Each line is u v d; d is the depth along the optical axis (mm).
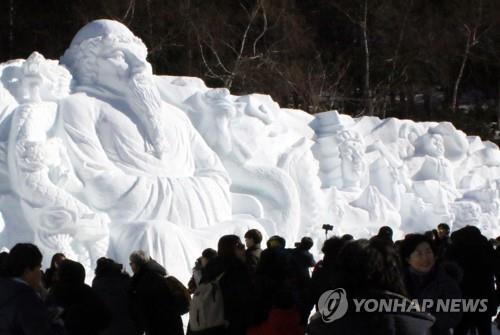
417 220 24156
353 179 22828
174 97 20500
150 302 10266
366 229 22266
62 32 34438
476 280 11766
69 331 8789
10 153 17156
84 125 18125
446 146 26281
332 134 23109
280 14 36031
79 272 9023
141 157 18531
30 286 8133
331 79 38656
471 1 39531
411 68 39531
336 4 38500
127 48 18984
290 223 20375
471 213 24625
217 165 19797
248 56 36094
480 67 42125
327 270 10195
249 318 9523
